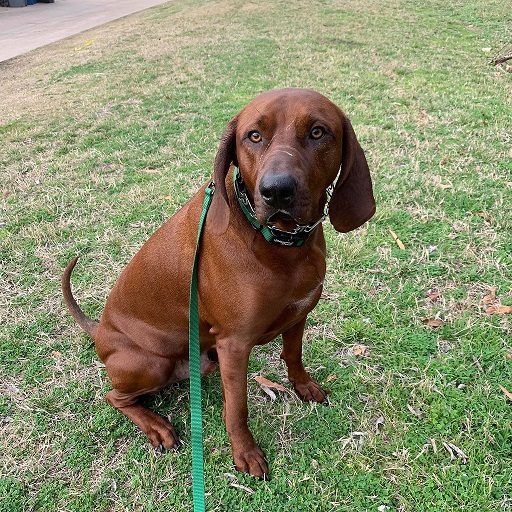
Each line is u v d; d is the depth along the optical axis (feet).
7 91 8.63
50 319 3.44
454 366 2.96
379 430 2.65
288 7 14.82
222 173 2.14
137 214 4.50
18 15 19.58
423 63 8.66
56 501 2.40
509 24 11.41
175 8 18.08
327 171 2.08
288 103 2.00
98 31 14.44
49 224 4.38
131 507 2.37
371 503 2.32
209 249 2.23
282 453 2.57
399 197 4.57
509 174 4.88
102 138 6.17
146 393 2.73
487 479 2.36
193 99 7.32
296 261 2.19
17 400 2.89
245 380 2.38
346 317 3.37
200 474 2.15
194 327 2.29
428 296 3.50
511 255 3.81
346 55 9.30
